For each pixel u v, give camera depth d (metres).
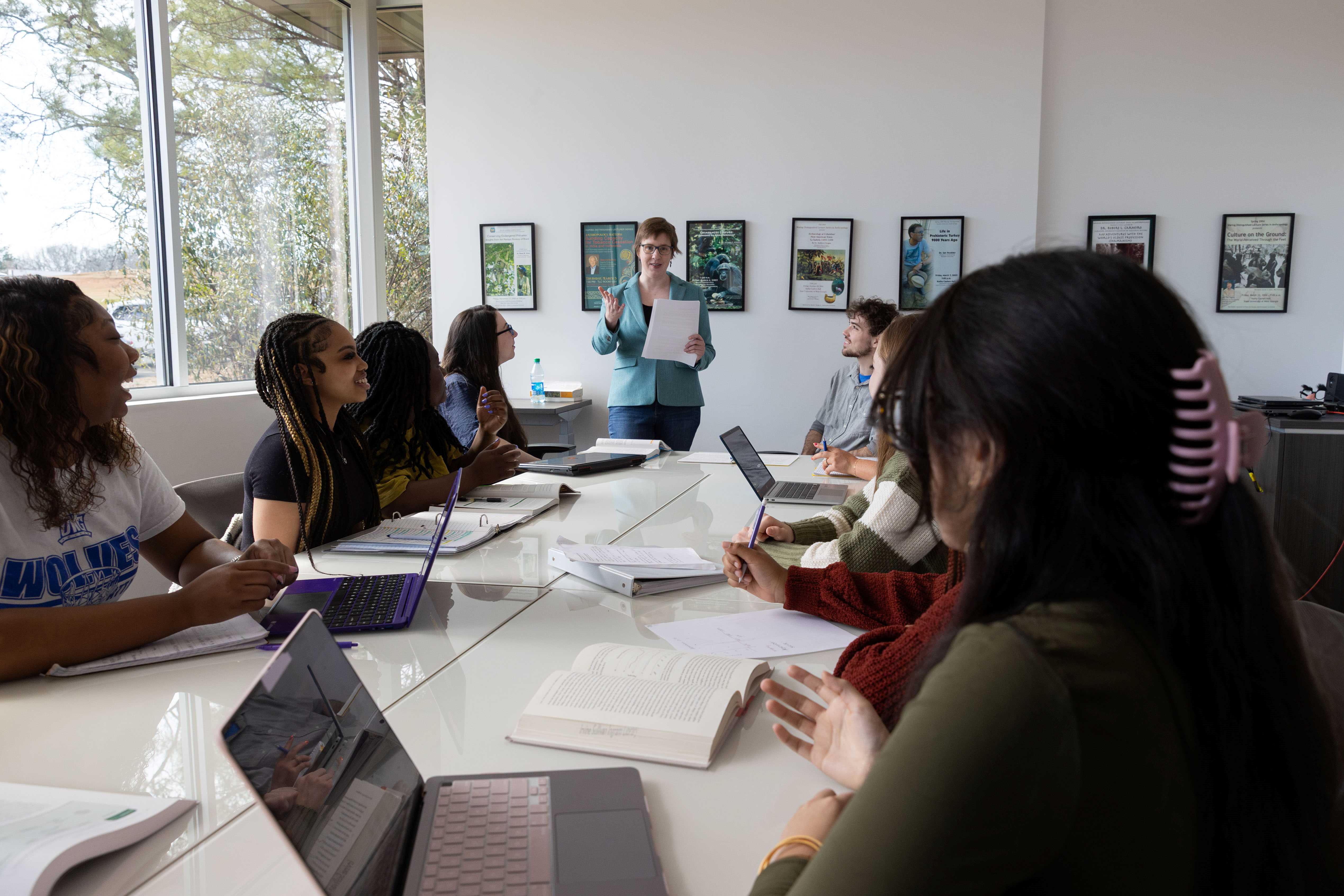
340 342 1.98
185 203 3.69
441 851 0.75
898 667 1.06
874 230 4.44
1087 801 0.46
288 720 0.65
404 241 5.23
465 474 2.48
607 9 4.56
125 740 0.99
